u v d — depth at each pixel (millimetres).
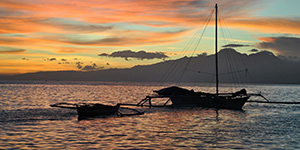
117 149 24250
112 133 31328
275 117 47188
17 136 28719
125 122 39875
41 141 26750
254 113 53469
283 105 72375
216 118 45469
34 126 34812
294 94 151625
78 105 43938
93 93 130250
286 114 52062
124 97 102562
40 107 58719
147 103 78000
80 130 32812
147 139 28344
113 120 41688
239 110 58750
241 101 59188
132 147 24969
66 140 27375
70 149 24016
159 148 24734
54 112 49531
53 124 36719
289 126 37188
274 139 28609
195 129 34500
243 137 29547
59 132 31312
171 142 27047
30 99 82938
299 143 26891
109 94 123750
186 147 25125
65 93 124500
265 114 51938
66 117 43531
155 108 61438
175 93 63375
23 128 33219
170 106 64500
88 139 27984
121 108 55219
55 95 107000
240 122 40906
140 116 47156
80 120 40844
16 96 95938
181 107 64000
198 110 57969
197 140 28000
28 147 24438
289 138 29141
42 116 44125
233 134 31219
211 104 62688
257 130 33938
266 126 37188
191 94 64000
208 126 36969
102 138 28562
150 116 47281
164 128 35094
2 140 26812
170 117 46219
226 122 40844
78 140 27469
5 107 58156
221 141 27594
